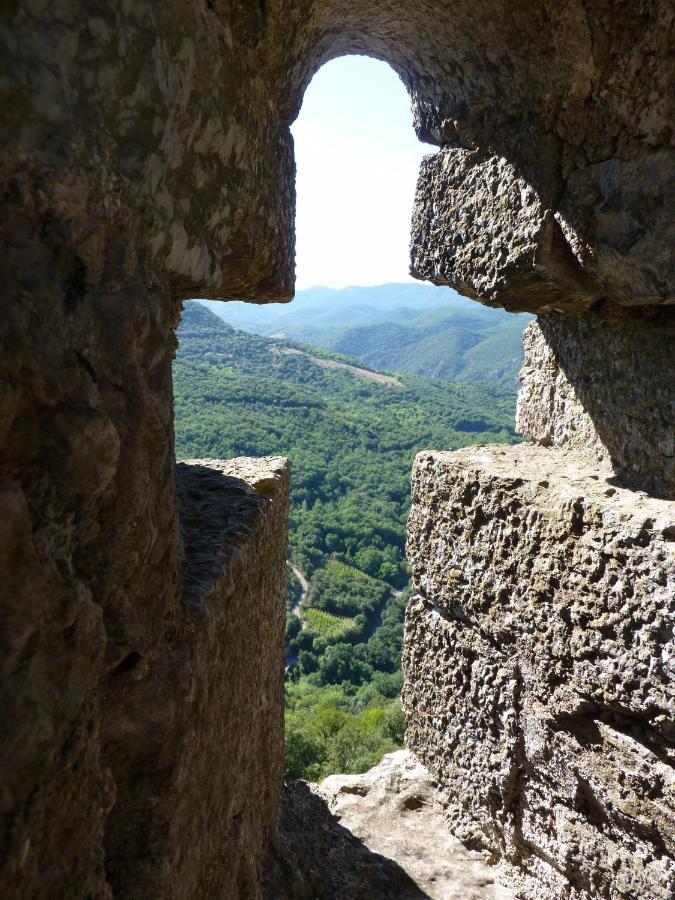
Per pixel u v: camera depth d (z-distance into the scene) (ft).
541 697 9.82
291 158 8.22
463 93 9.48
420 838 12.00
